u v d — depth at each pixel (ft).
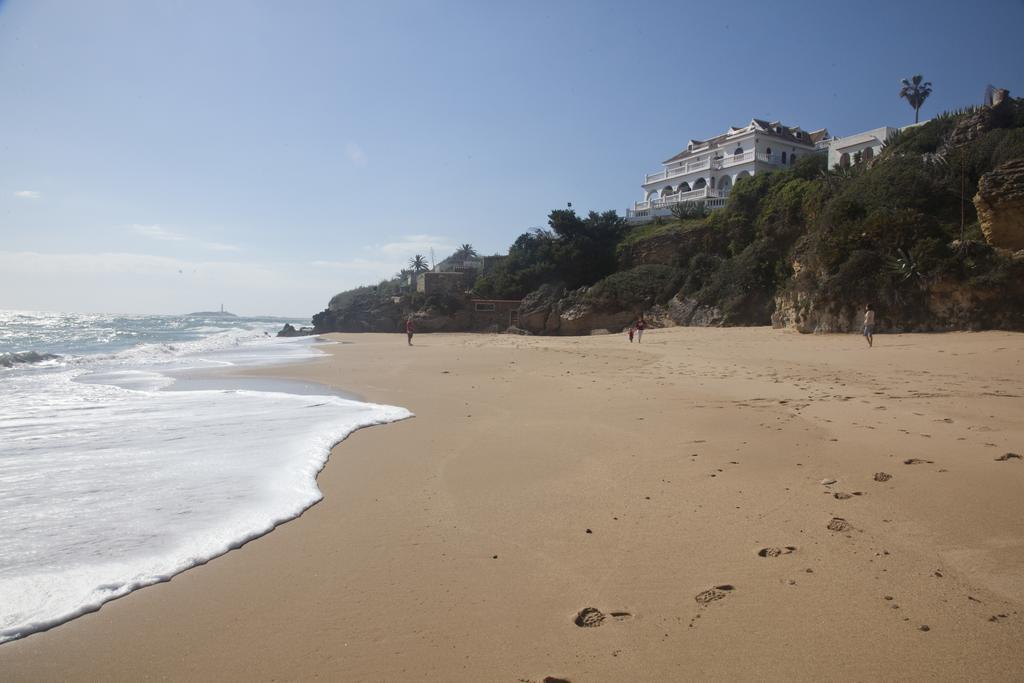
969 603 11.19
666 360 65.92
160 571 13.93
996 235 75.82
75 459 24.77
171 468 23.21
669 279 162.40
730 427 28.17
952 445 22.79
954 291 77.20
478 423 32.07
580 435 27.91
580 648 10.39
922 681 8.97
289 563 14.37
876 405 32.01
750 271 136.36
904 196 93.09
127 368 74.33
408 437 28.94
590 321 172.55
